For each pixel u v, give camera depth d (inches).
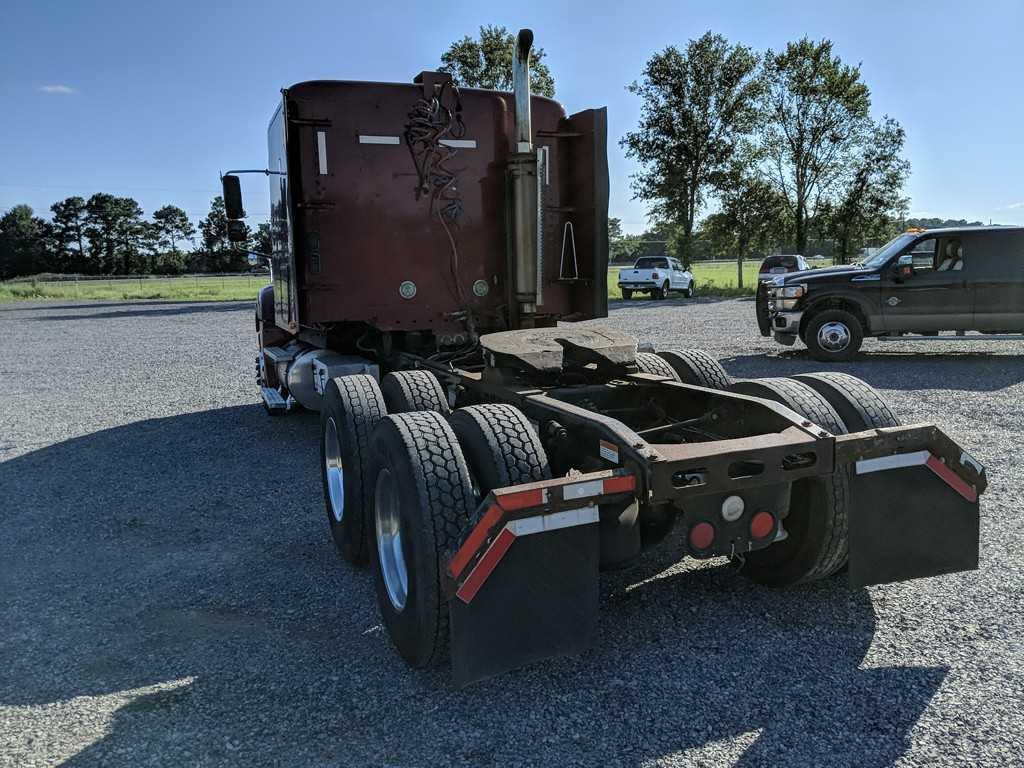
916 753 98.2
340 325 260.5
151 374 514.3
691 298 1333.7
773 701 111.3
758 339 611.5
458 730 107.1
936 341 577.0
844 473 131.0
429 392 177.6
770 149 1624.0
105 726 110.7
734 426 147.7
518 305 241.1
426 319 240.2
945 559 130.4
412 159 233.5
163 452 290.0
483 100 239.1
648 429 161.0
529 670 122.7
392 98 230.1
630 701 112.7
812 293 484.7
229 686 121.1
